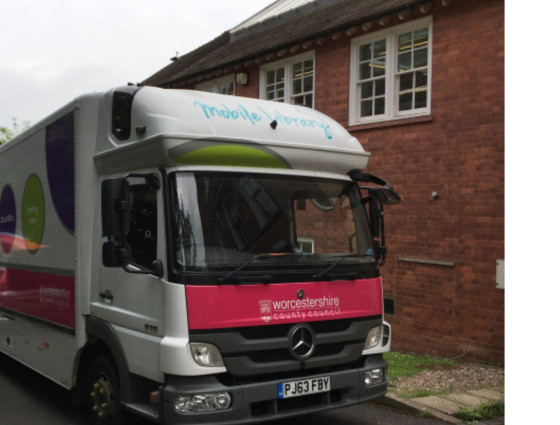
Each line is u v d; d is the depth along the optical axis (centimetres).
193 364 434
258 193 495
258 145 499
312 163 532
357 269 523
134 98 505
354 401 502
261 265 470
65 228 580
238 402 444
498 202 831
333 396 504
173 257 447
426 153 927
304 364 477
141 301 476
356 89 1064
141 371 468
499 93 836
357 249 540
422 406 616
